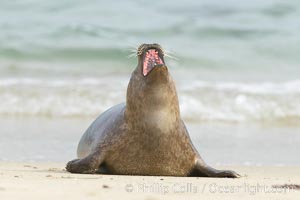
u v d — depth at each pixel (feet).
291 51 324.80
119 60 306.96
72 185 85.35
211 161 138.00
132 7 371.35
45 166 121.70
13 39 321.52
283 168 126.93
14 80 245.04
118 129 105.70
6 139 160.45
